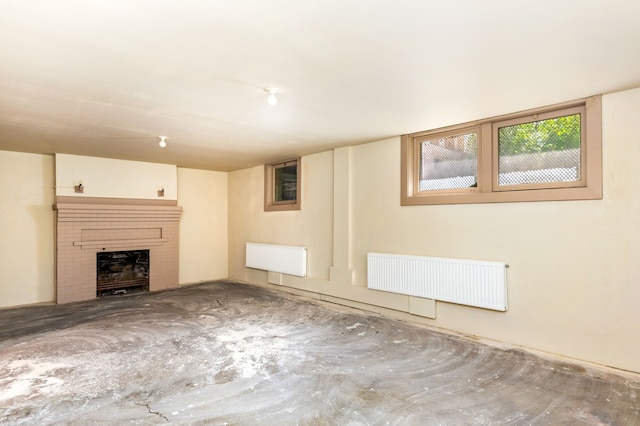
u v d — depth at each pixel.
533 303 3.20
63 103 3.03
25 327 3.95
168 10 1.67
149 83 2.61
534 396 2.36
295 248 5.55
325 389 2.47
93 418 2.12
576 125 3.06
